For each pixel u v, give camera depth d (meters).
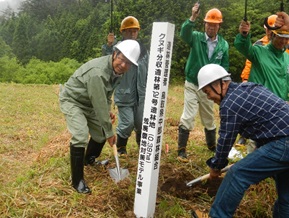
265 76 3.78
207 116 4.84
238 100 2.76
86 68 3.59
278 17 3.59
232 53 18.33
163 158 4.81
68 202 3.54
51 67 26.50
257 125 2.76
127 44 3.41
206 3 17.42
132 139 6.05
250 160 2.79
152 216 3.33
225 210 2.88
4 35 47.53
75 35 38.75
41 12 60.25
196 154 5.07
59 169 4.29
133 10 18.47
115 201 3.57
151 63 3.13
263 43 5.14
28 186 3.83
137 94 4.72
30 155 5.34
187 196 3.83
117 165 4.01
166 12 17.89
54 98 11.29
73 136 3.62
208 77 2.87
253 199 3.75
